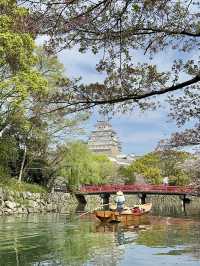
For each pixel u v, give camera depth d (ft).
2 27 80.38
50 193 139.44
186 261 44.68
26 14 19.53
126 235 67.10
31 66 98.53
